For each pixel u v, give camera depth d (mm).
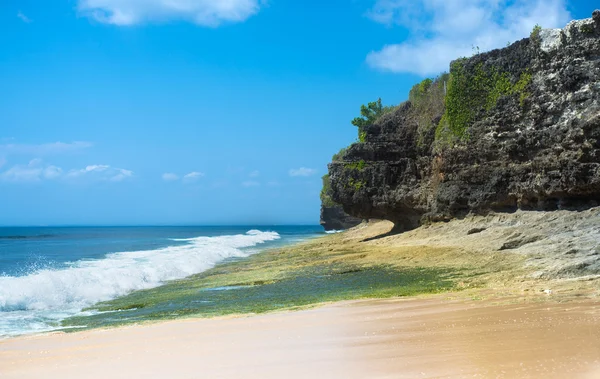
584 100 24734
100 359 9227
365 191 38438
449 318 10750
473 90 31141
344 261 26797
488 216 29031
